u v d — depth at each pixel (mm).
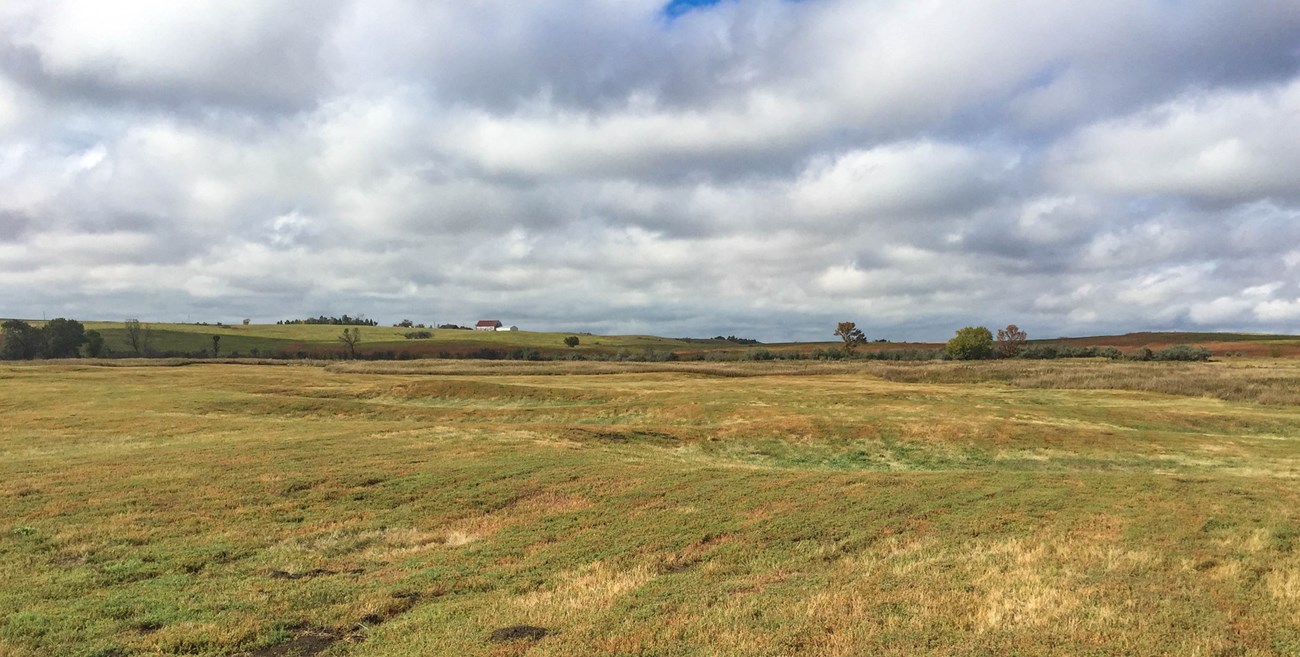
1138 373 62188
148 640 8242
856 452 29641
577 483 17781
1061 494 16312
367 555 12195
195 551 12047
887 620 8430
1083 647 7617
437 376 73000
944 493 16500
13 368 71500
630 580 10516
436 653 7781
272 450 22125
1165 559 11062
